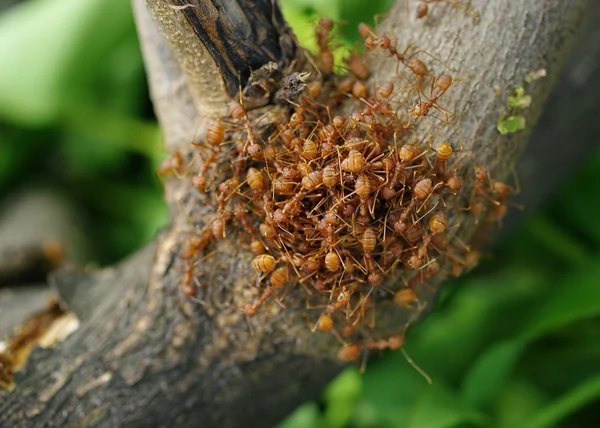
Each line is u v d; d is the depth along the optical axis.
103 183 0.27
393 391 0.20
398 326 0.17
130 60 0.24
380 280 0.16
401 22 0.16
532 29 0.16
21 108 0.23
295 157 0.15
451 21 0.16
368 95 0.16
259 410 0.18
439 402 0.19
